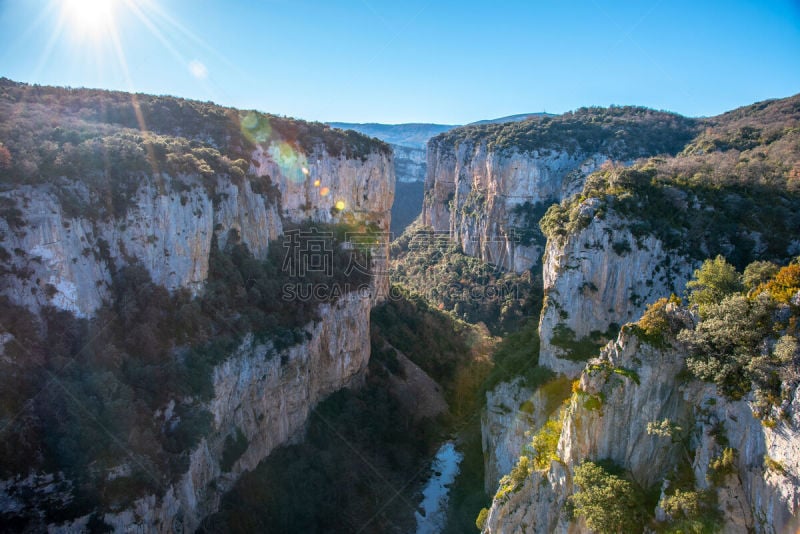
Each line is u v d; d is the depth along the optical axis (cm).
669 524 2283
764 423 2091
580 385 2702
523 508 2905
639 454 2534
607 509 2366
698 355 2427
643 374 2545
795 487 1936
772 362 2158
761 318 2323
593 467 2516
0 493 2655
